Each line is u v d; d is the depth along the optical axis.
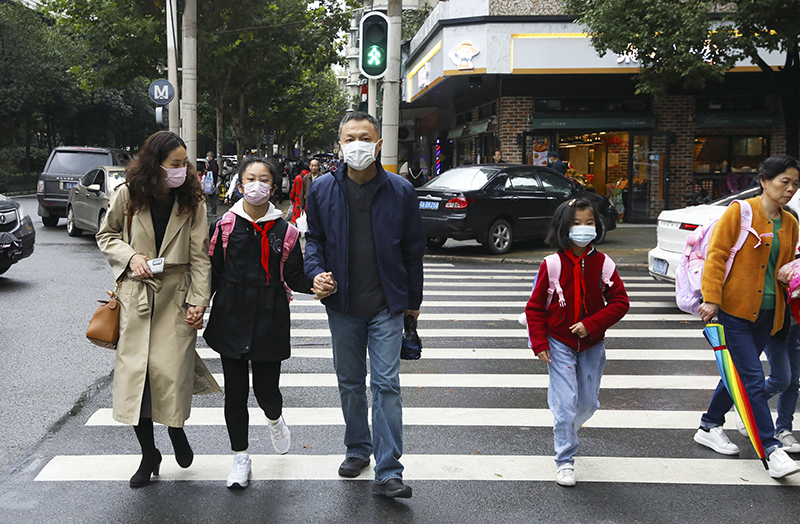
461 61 18.28
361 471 4.09
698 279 4.30
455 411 5.16
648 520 3.53
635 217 19.66
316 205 3.77
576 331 3.87
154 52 24.08
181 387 3.72
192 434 4.67
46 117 42.25
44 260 12.47
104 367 6.17
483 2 18.17
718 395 4.42
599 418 5.06
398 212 3.74
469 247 15.11
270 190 3.83
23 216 10.06
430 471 4.11
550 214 14.30
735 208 4.15
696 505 3.71
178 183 3.67
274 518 3.51
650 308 9.08
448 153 28.42
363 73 11.31
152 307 3.71
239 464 3.86
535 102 19.25
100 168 15.35
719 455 4.41
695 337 7.54
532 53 18.09
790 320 4.25
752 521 3.53
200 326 3.74
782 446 4.30
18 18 34.91
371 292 3.73
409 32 30.39
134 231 3.71
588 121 19.14
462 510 3.62
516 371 6.21
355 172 3.73
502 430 4.79
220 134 29.08
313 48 28.73
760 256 4.11
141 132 53.34
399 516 3.55
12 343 6.92
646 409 5.26
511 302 9.37
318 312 8.67
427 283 10.85
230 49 25.72
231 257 3.83
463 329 7.82
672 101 19.34
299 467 4.15
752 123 19.20
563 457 3.97
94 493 3.77
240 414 3.87
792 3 12.70
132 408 3.66
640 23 14.12
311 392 5.57
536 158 19.47
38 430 4.70
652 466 4.23
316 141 93.19
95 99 40.81
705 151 19.56
